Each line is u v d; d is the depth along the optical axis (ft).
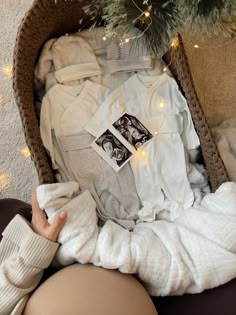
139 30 4.13
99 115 4.18
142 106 4.21
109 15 3.76
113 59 4.27
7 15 5.17
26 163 4.93
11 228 3.61
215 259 3.44
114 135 4.17
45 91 4.23
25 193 4.89
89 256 3.44
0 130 5.00
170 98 4.19
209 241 3.51
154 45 3.93
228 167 4.32
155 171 4.11
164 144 4.14
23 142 4.97
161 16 3.72
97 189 4.12
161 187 4.10
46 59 4.16
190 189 4.07
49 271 3.71
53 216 3.58
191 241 3.54
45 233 3.50
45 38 4.14
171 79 4.19
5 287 3.35
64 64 4.21
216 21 3.67
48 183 3.82
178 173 4.09
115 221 4.02
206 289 3.50
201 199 4.07
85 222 3.59
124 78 4.29
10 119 5.00
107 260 3.39
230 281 3.52
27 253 3.42
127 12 3.71
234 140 4.43
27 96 3.87
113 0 3.75
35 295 3.32
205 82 4.92
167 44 3.86
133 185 4.15
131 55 4.27
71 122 4.15
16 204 4.04
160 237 3.63
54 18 4.04
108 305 3.13
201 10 3.61
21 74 3.76
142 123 4.18
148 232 3.67
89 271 3.38
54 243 3.48
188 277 3.45
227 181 3.94
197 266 3.45
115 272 3.41
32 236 3.46
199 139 4.12
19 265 3.41
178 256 3.46
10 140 4.98
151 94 4.19
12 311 3.31
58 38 4.24
